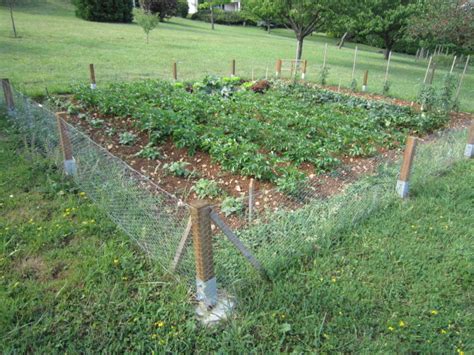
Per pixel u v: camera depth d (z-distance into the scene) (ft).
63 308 10.74
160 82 38.93
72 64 49.49
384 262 13.10
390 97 43.01
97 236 14.02
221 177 20.07
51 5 115.75
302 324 10.53
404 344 10.00
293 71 53.72
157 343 9.75
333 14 60.95
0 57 48.93
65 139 18.10
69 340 9.86
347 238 14.39
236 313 10.80
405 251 13.66
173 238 12.41
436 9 66.85
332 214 15.19
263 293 11.50
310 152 22.39
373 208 16.39
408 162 17.17
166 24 121.39
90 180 17.11
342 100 38.06
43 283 11.62
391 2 92.79
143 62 56.18
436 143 21.95
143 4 113.39
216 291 11.02
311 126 27.43
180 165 20.34
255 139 24.71
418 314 10.99
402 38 94.89
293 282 12.12
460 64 89.71
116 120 28.12
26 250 13.02
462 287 12.14
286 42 114.11
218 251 12.89
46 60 50.42
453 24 62.44
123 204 15.07
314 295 11.42
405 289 11.92
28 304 10.78
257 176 19.06
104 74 45.55
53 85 36.99
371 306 11.14
